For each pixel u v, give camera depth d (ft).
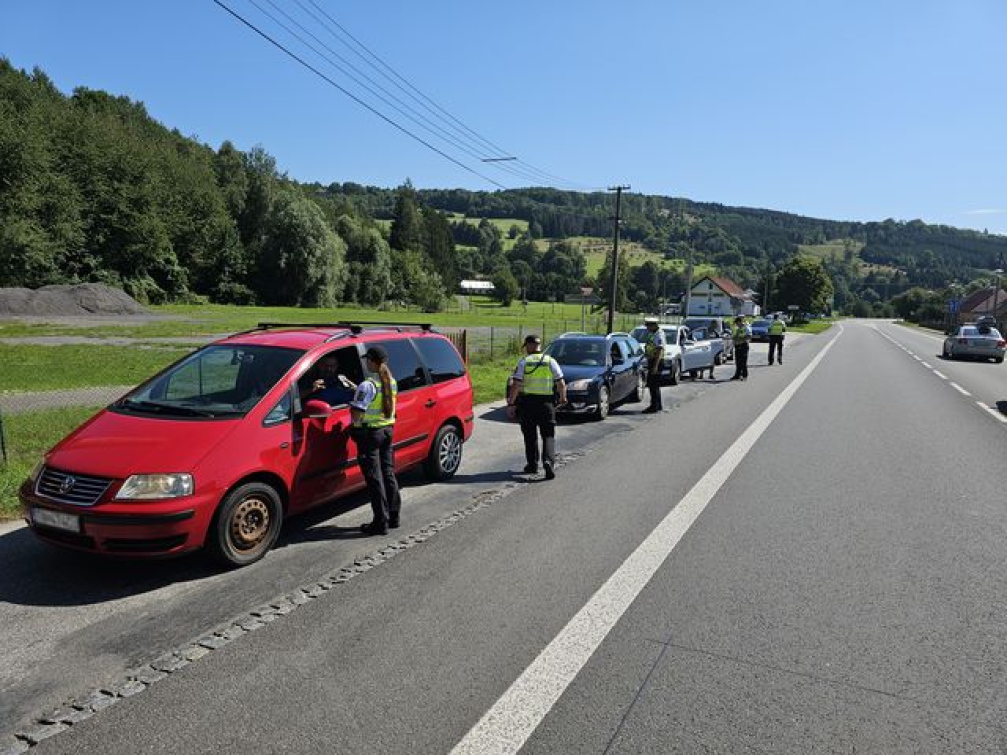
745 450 32.42
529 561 17.74
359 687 11.76
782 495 24.45
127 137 229.04
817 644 13.51
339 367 21.44
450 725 10.71
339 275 285.64
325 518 21.24
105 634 13.60
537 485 25.58
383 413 19.63
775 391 57.16
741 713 11.14
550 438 26.53
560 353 44.91
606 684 11.95
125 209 213.87
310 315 191.83
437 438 25.50
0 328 106.73
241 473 17.01
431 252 438.40
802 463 29.71
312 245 266.16
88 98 297.53
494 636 13.62
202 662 12.53
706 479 26.68
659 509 22.53
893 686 12.02
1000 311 254.68
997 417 44.06
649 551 18.58
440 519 21.24
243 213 283.59
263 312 200.34
